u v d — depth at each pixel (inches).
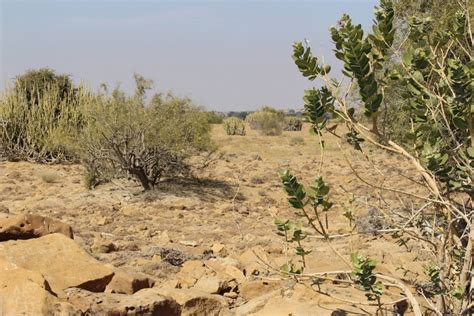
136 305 214.7
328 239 162.6
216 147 738.2
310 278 176.9
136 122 636.1
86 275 254.1
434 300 206.8
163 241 444.8
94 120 679.1
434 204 171.5
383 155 751.1
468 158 152.6
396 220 192.2
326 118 153.9
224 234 479.8
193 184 693.3
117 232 475.8
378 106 147.8
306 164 1040.8
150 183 658.8
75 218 532.7
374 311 213.8
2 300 188.4
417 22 162.6
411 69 157.3
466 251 157.9
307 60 150.1
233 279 297.1
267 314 228.4
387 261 332.8
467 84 145.5
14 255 252.2
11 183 716.0
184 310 240.2
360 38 146.2
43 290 191.3
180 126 666.8
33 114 941.8
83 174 734.5
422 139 159.9
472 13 306.3
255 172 896.9
